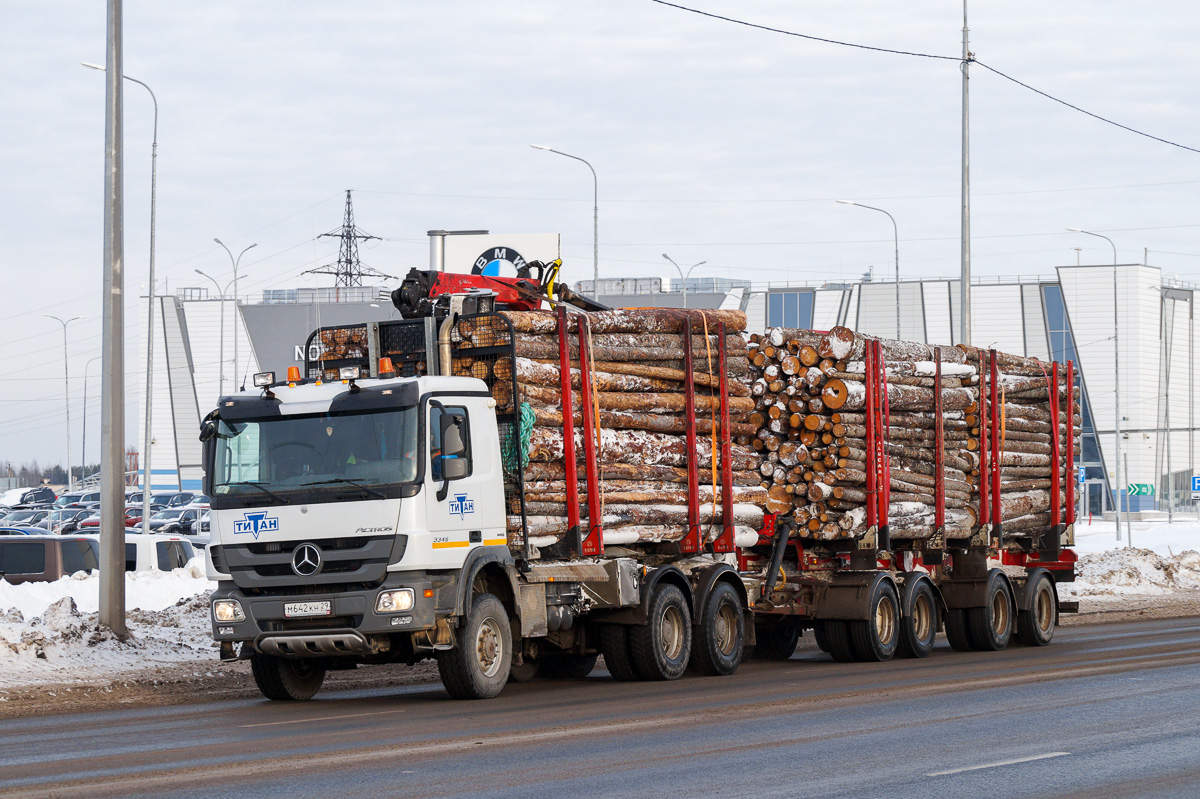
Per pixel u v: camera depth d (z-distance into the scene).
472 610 24.98
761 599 33.31
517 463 26.14
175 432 196.50
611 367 28.94
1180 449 188.62
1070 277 179.12
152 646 34.78
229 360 194.12
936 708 23.06
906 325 180.88
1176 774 16.64
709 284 180.50
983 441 40.06
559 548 27.62
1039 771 16.81
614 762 17.48
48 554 50.44
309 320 191.25
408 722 21.80
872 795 15.30
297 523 24.22
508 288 30.78
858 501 34.56
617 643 28.84
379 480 24.02
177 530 115.00
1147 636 40.06
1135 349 178.62
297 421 24.78
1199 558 70.12
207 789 15.73
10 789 15.88
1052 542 43.81
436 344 26.95
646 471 29.56
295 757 18.08
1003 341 179.75
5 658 30.67
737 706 23.53
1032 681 27.36
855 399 34.16
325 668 27.00
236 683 30.03
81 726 22.61
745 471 33.81
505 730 20.55
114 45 35.31
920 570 37.53
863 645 34.38
